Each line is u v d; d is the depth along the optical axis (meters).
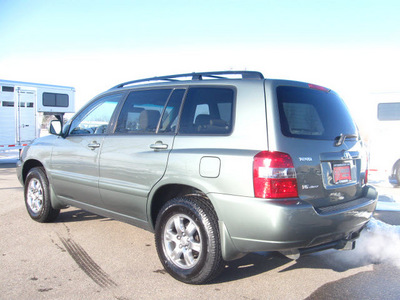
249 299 3.26
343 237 3.50
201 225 3.35
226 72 3.71
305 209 3.03
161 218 3.70
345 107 4.00
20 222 5.47
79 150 4.71
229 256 3.28
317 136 3.41
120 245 4.56
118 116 4.47
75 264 3.96
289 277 3.73
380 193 8.67
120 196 4.16
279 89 3.36
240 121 3.33
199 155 3.42
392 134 10.26
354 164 3.77
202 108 3.68
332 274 3.82
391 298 3.31
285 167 3.05
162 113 4.00
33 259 4.07
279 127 3.16
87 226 5.32
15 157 16.23
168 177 3.62
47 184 5.29
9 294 3.27
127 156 4.06
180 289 3.43
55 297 3.23
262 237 3.05
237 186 3.14
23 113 14.20
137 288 3.44
